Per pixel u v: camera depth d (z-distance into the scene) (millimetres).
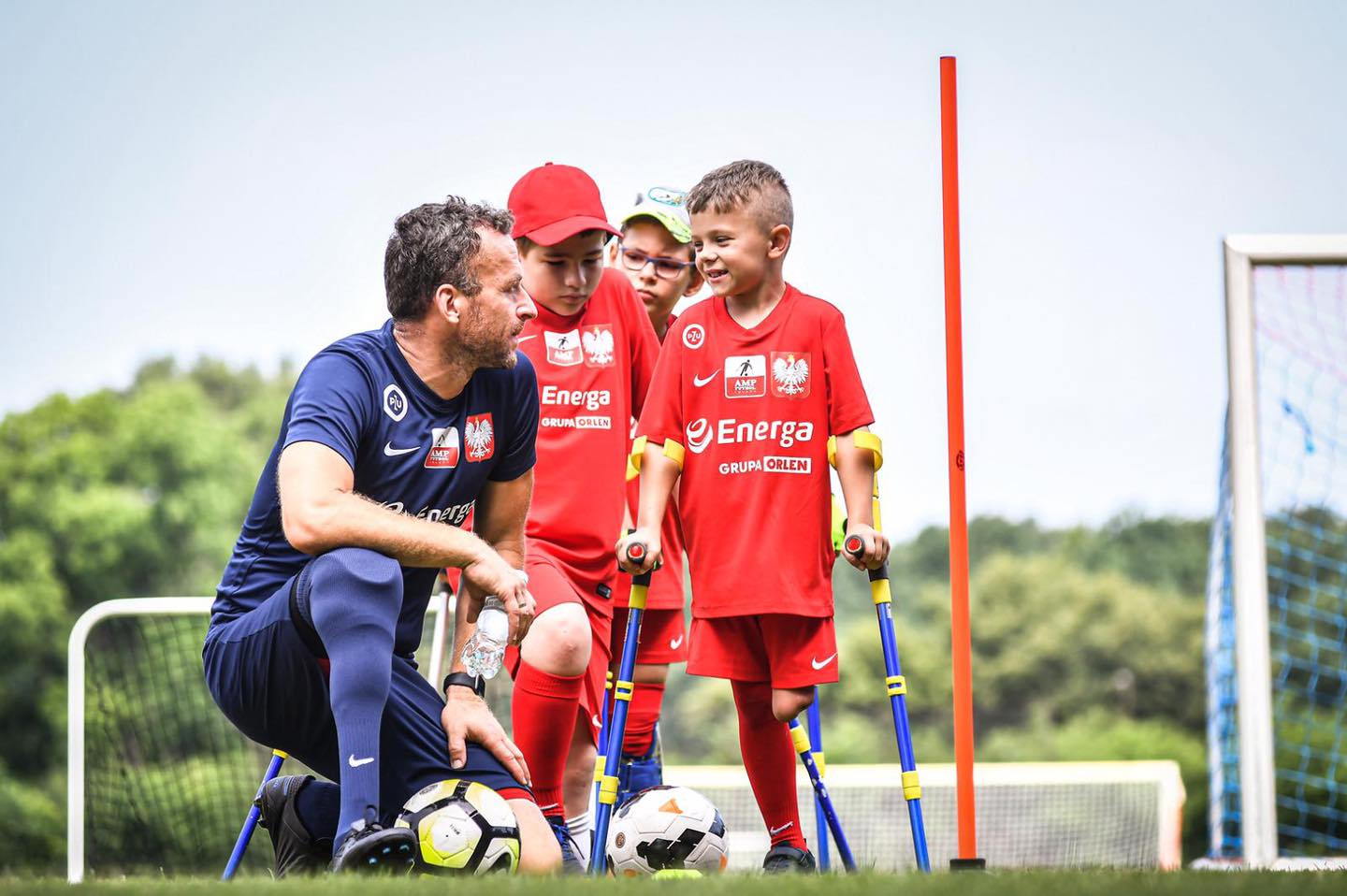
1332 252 9641
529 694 6695
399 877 4129
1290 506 16203
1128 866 4797
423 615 5789
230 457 53875
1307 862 8398
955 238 5914
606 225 7238
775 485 6336
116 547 50375
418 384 5547
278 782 5895
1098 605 55844
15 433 51719
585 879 4012
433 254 5395
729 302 6566
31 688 48344
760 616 6371
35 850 46250
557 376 7570
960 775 5652
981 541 59125
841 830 6492
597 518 7527
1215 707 12469
